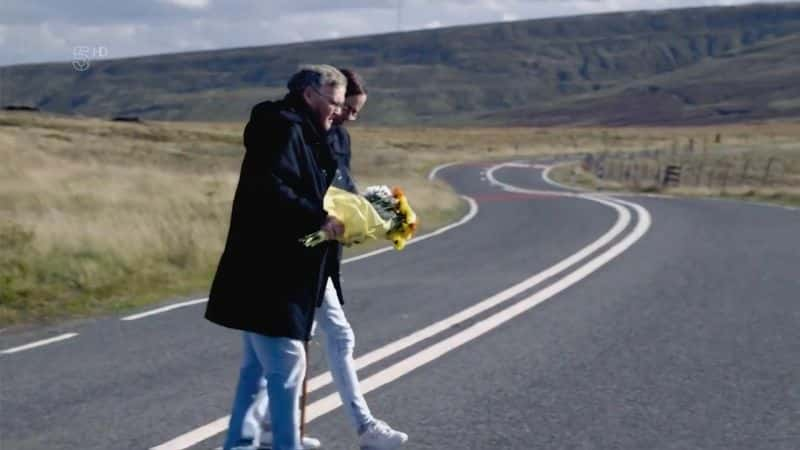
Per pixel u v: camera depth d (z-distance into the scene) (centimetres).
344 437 691
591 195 3822
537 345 973
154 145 6700
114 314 1231
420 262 1703
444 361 912
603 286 1334
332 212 593
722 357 909
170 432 711
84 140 6253
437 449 661
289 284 580
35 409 779
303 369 600
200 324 1143
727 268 1473
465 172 6800
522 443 671
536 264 1602
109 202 2381
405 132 15812
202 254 1681
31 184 3027
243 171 582
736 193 3888
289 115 576
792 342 966
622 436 684
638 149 10575
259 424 645
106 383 861
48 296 1329
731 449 654
